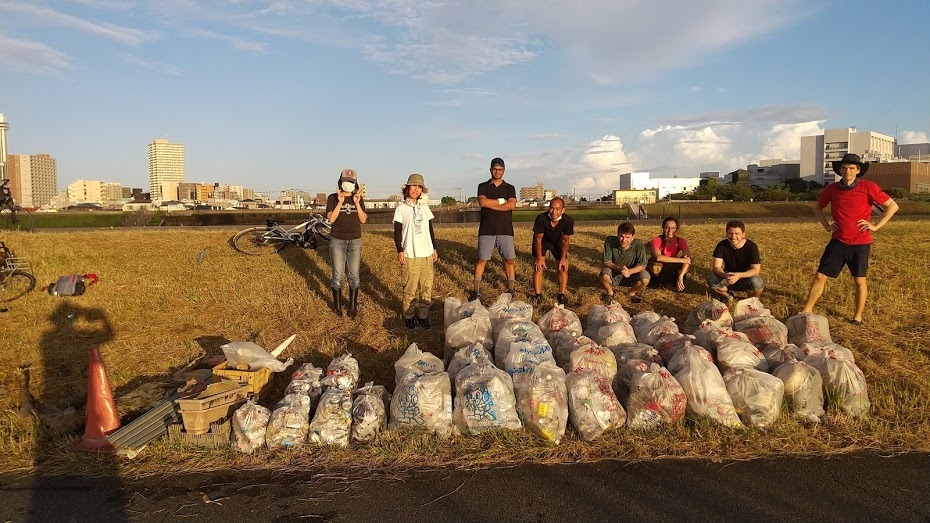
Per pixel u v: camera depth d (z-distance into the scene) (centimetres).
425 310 743
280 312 824
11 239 1377
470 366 512
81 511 383
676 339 597
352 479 417
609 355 547
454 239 1379
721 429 472
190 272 1073
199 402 468
